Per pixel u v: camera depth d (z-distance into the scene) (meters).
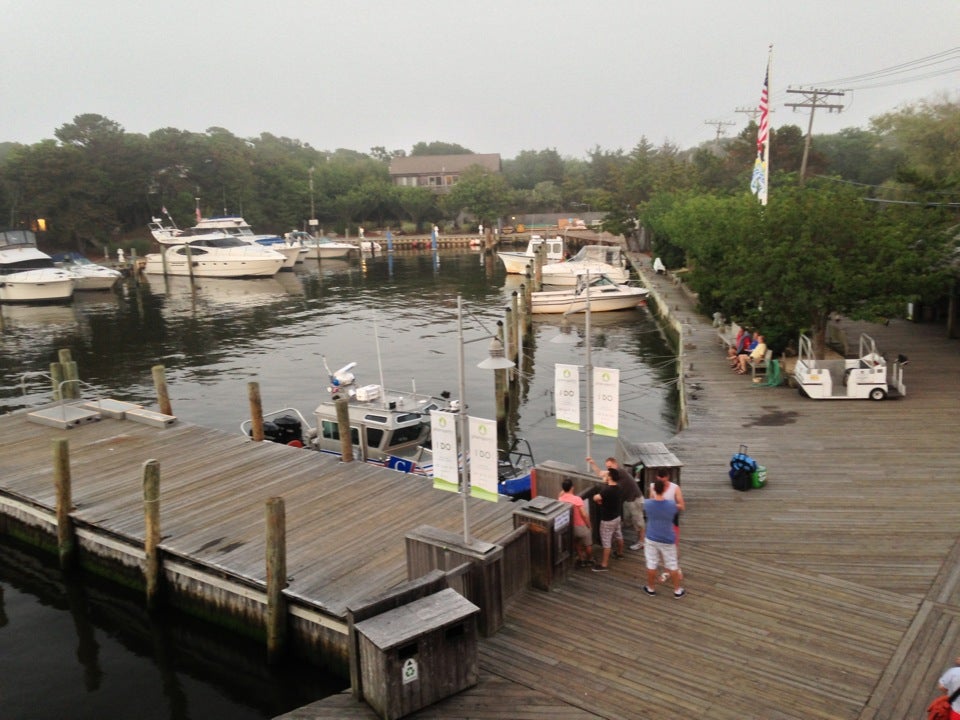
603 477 12.46
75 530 15.39
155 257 77.56
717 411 20.89
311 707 8.75
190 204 101.12
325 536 13.67
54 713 11.52
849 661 9.18
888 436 18.02
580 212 126.06
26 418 22.50
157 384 21.72
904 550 12.13
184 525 14.52
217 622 13.20
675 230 46.75
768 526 13.21
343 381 22.30
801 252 22.45
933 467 15.84
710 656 9.35
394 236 111.25
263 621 12.48
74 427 21.59
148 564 13.64
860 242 22.44
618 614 10.36
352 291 63.56
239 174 107.88
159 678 12.34
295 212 114.62
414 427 20.80
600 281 50.72
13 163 85.56
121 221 99.38
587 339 13.48
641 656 9.38
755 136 79.00
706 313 36.16
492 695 8.75
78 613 14.31
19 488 16.98
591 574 11.52
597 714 8.37
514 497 17.55
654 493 10.62
